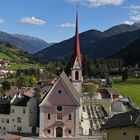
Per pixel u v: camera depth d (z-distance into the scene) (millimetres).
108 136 73625
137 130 67188
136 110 74500
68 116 115312
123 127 69688
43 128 115625
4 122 123750
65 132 115562
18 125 121500
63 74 126438
